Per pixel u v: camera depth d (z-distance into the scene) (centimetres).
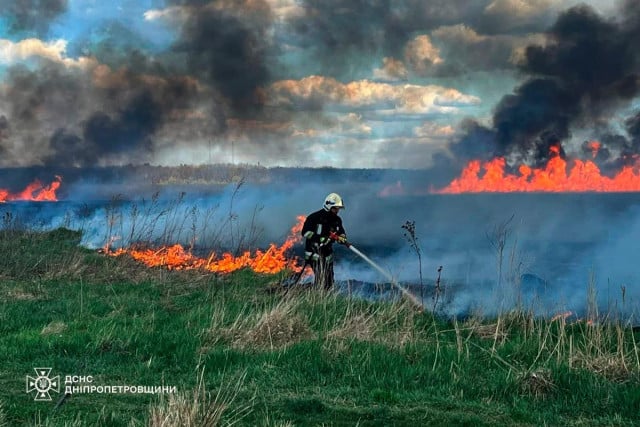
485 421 668
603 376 798
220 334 966
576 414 703
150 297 1343
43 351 877
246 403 692
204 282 1489
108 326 1010
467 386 769
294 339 959
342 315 1106
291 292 1277
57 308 1195
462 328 1060
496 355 886
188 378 781
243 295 1337
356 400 718
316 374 803
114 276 1544
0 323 1070
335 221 1341
